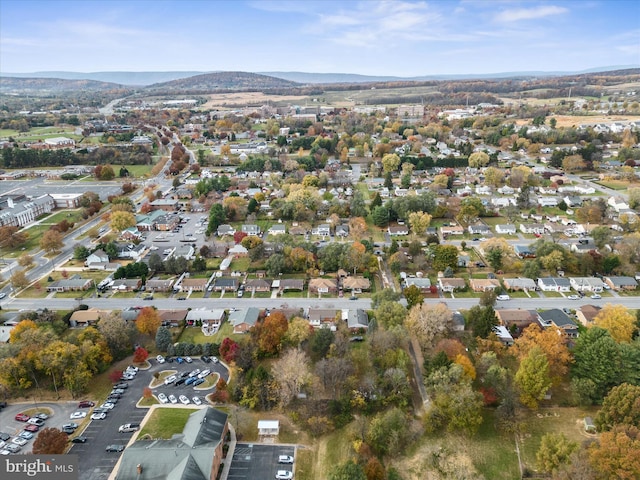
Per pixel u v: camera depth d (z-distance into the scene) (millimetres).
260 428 107000
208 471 89688
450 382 111500
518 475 96938
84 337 130375
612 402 102062
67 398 120000
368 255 188250
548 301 165500
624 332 127625
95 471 96938
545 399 116250
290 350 127688
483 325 131875
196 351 137000
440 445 103750
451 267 187875
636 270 183250
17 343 124812
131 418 112250
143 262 192375
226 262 198875
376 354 127875
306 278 187250
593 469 88500
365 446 100125
